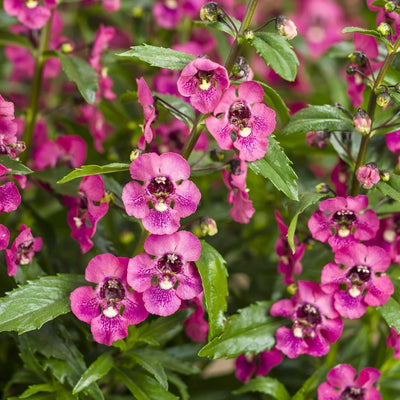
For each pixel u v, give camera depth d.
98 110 0.61
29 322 0.51
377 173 0.52
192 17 0.64
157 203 0.51
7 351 0.58
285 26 0.51
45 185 0.57
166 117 0.62
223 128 0.51
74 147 0.59
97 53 0.59
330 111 0.53
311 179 0.60
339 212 0.53
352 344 0.59
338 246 0.53
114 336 0.52
